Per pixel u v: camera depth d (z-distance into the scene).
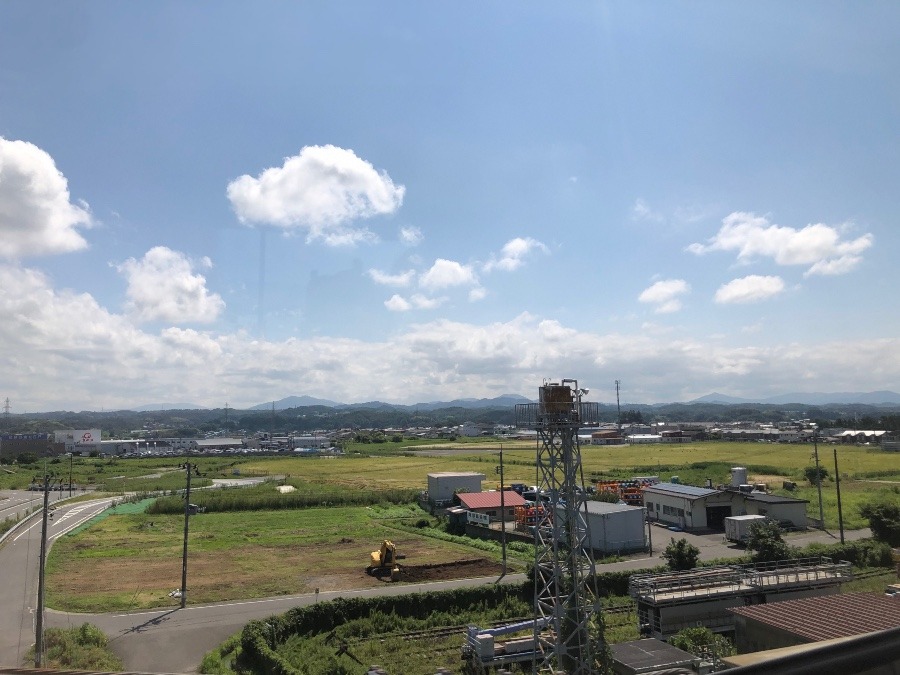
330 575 46.03
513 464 125.12
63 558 52.06
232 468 132.88
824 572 34.19
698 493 63.47
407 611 36.41
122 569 48.34
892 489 75.19
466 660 29.64
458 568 47.22
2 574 46.69
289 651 30.62
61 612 37.28
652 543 54.97
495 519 66.19
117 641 32.50
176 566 49.34
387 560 46.47
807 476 87.75
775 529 44.47
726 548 51.81
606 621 33.78
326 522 69.88
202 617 36.19
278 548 56.06
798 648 4.16
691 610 31.17
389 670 28.67
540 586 38.34
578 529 26.77
